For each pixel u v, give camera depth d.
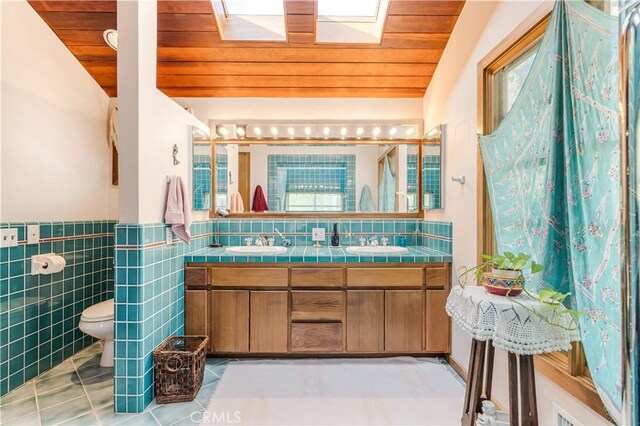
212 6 2.17
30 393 1.91
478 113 1.93
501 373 1.72
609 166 1.01
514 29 1.59
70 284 2.38
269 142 2.95
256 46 2.44
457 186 2.23
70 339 2.37
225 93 2.88
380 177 2.96
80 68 2.50
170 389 1.84
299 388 2.01
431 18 2.25
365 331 2.33
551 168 1.21
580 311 1.10
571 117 1.15
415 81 2.78
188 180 2.42
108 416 1.71
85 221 2.52
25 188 2.05
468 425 1.42
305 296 2.32
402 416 1.75
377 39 2.43
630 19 0.72
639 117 0.71
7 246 1.90
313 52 2.50
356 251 2.60
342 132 2.95
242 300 2.32
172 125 2.15
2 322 1.87
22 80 2.03
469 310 1.28
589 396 1.16
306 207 2.96
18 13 2.00
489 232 1.90
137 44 1.73
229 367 2.26
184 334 2.31
